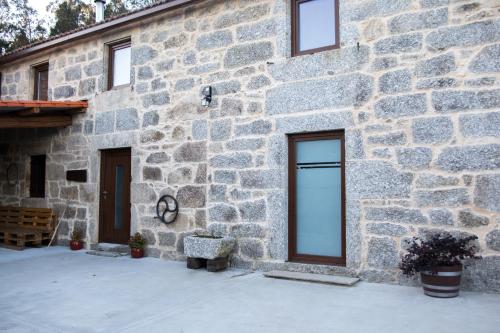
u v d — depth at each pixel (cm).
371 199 504
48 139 880
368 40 518
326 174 556
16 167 941
